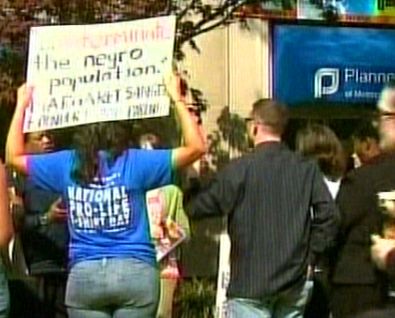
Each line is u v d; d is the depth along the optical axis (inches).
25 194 221.9
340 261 192.1
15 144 187.2
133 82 193.6
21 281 225.9
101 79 193.5
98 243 180.7
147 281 181.5
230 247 207.8
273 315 207.2
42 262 224.2
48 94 191.6
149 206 224.4
